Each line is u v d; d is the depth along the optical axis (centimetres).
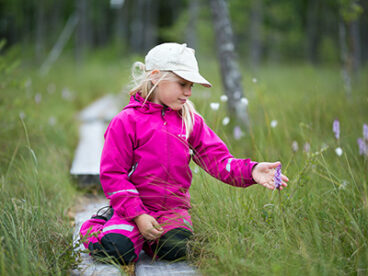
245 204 269
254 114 508
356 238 222
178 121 241
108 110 920
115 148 230
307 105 451
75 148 558
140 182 237
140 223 225
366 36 2856
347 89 616
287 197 266
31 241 232
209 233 240
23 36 3484
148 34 2784
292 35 3097
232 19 2448
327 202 265
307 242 221
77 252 227
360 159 340
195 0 1923
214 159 244
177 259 231
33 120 499
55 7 3338
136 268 229
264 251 213
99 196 383
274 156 342
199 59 2083
